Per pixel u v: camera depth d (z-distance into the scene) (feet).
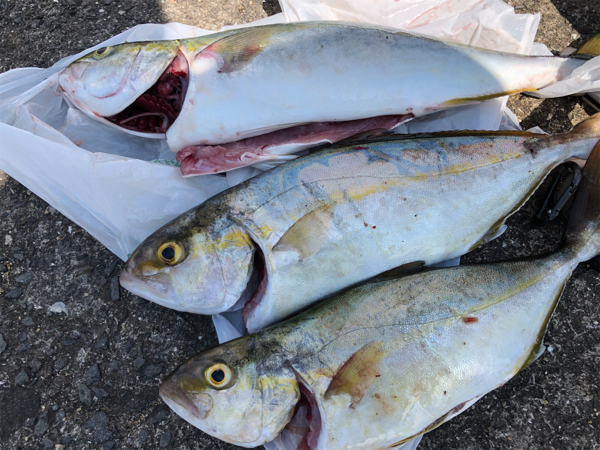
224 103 1.47
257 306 1.35
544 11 1.87
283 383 1.18
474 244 1.47
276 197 1.35
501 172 1.43
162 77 1.55
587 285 1.53
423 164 1.40
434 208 1.39
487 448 1.39
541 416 1.42
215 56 1.46
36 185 1.56
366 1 1.78
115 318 1.51
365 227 1.35
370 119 1.57
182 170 1.54
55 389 1.45
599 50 1.61
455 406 1.24
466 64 1.52
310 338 1.21
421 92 1.51
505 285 1.31
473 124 1.67
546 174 1.47
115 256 1.57
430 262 1.43
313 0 1.79
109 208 1.54
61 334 1.50
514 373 1.29
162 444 1.39
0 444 1.40
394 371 1.20
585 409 1.43
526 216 1.60
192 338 1.49
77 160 1.53
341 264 1.34
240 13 1.93
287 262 1.31
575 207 1.46
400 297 1.27
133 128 1.63
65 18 1.88
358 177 1.37
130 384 1.45
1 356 1.48
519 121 1.71
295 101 1.47
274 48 1.46
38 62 1.83
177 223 1.37
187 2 1.93
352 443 1.18
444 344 1.24
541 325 1.33
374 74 1.49
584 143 1.46
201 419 1.17
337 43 1.47
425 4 1.80
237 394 1.17
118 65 1.49
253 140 1.57
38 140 1.51
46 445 1.40
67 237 1.59
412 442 1.35
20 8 1.90
